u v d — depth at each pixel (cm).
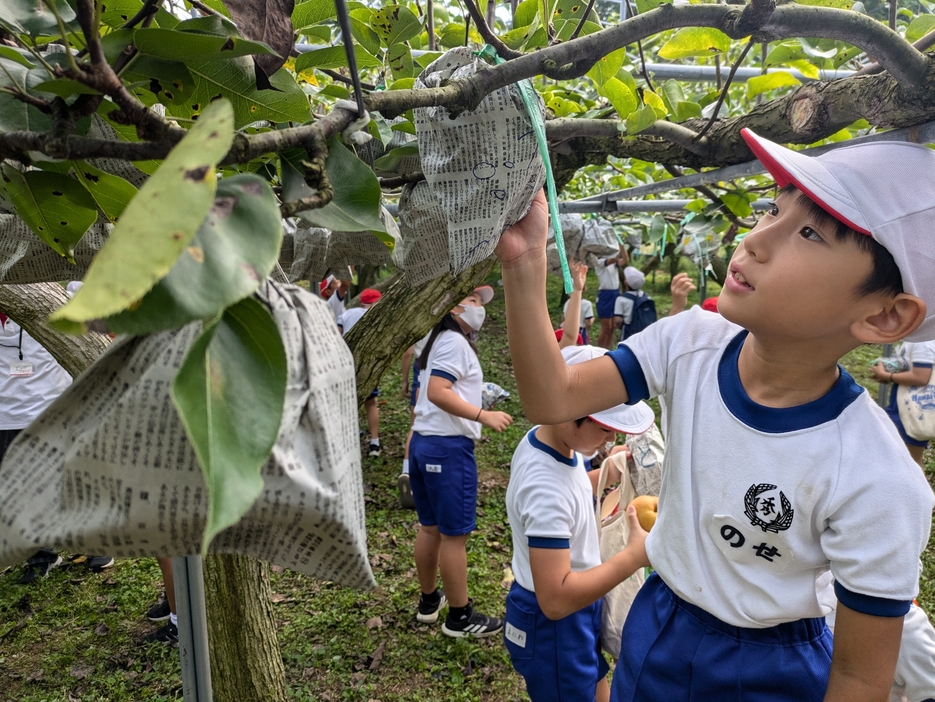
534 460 203
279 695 201
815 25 95
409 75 144
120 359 54
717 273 323
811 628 120
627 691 133
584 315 814
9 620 356
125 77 67
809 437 108
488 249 95
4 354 337
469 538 448
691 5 92
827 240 97
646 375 129
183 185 36
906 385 435
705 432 118
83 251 106
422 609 356
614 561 176
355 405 64
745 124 168
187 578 148
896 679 162
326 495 53
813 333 103
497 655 334
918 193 95
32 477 53
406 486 483
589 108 215
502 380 850
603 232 404
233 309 49
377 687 313
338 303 638
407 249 113
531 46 136
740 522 112
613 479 246
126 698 298
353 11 136
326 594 383
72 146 52
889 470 103
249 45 60
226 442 43
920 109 119
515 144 88
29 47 67
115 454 49
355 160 66
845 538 103
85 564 407
